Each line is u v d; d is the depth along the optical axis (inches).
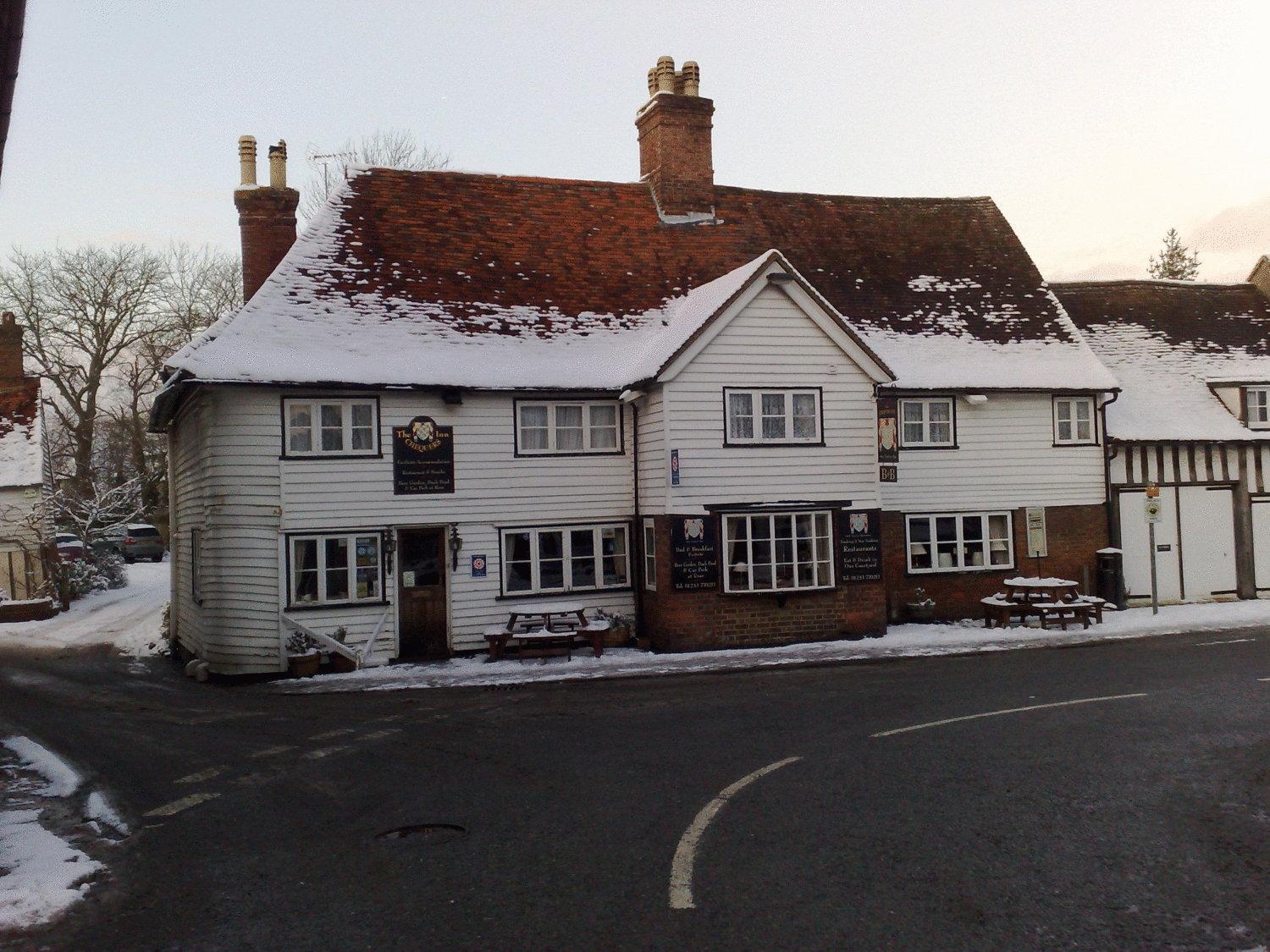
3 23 274.4
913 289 968.3
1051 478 912.9
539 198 919.0
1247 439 967.0
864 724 462.3
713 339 749.9
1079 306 1106.1
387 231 844.0
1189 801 329.7
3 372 1443.2
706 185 959.6
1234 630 789.2
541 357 788.0
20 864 292.8
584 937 231.3
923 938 227.0
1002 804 330.3
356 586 724.0
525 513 764.0
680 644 740.7
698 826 313.0
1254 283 1172.5
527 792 362.6
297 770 411.5
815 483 773.3
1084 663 633.6
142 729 513.7
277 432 707.4
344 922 245.8
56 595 1214.3
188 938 239.0
